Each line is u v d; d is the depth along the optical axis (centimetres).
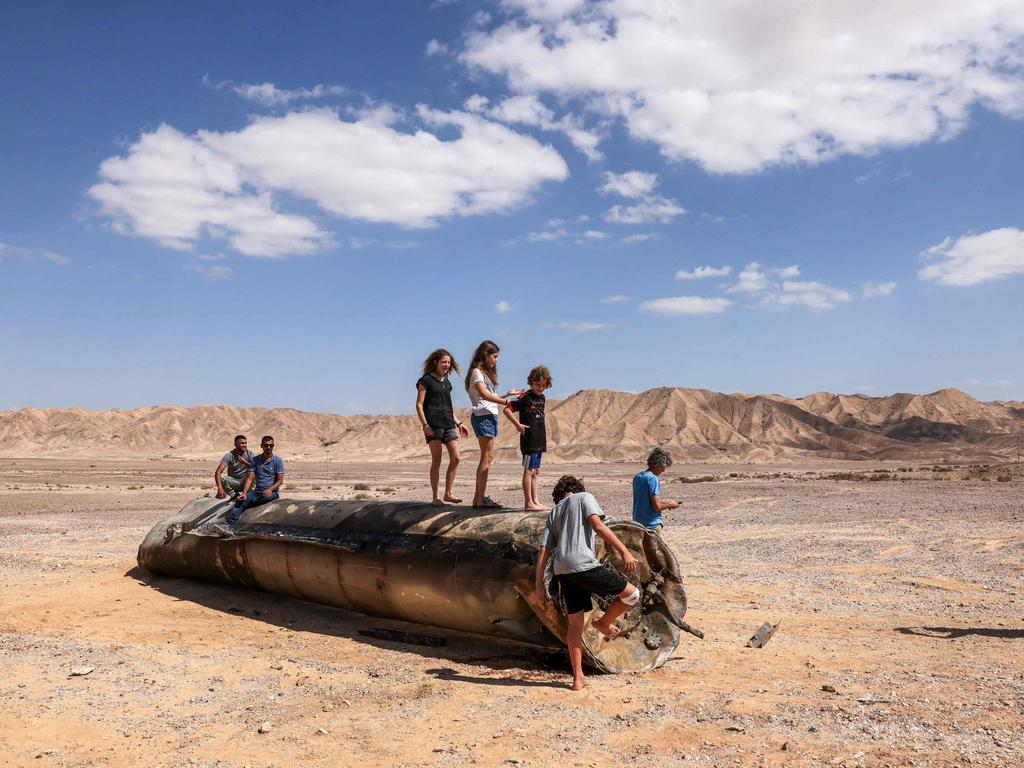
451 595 851
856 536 1919
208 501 1380
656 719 585
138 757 534
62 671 755
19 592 1220
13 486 5562
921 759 484
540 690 677
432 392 985
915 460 17100
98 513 3000
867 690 654
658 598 800
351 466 13875
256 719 606
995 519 2248
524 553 796
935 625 962
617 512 2753
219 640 909
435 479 989
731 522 2389
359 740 554
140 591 1255
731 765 488
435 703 639
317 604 1124
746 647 854
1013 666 743
